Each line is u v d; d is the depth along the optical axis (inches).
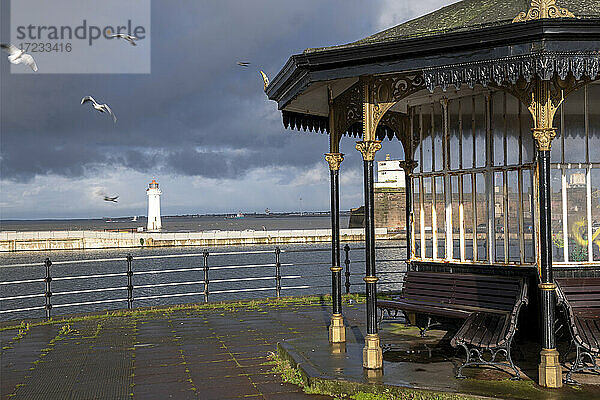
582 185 314.0
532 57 220.2
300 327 397.4
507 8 275.9
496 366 266.2
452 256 357.4
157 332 393.7
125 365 308.7
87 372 296.7
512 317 257.0
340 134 323.6
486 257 338.0
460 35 231.5
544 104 233.9
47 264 455.5
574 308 283.7
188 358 321.1
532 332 313.1
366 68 261.0
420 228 377.1
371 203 270.5
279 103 330.0
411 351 302.5
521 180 320.2
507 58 225.5
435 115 366.9
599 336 248.5
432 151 369.1
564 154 313.1
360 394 243.9
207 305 493.0
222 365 305.3
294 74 284.4
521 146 319.9
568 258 311.4
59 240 3408.0
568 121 313.4
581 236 313.0
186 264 2349.9
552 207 312.2
